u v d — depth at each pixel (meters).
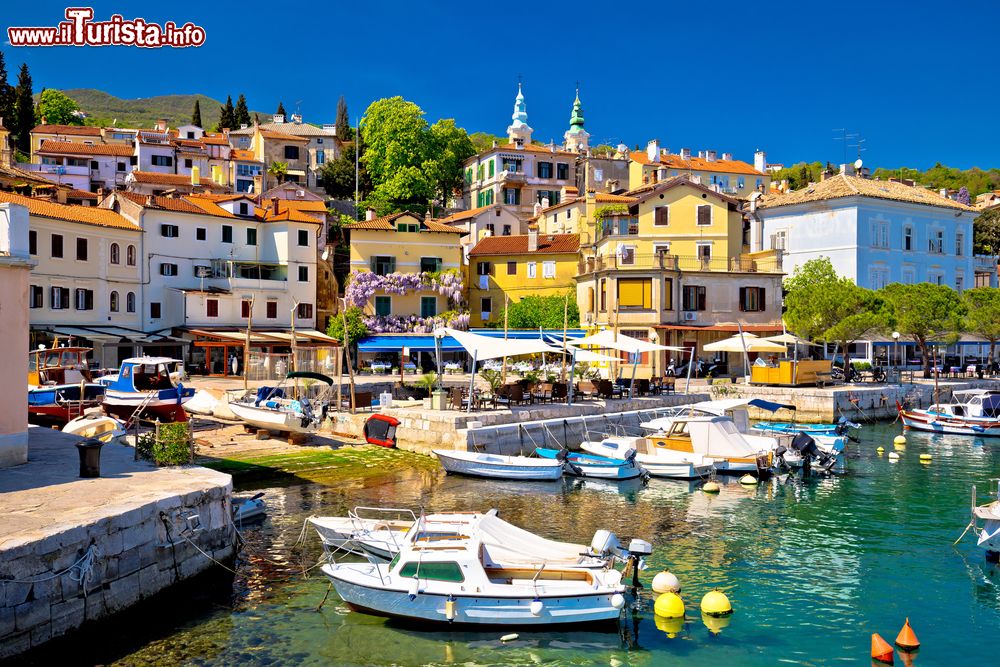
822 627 17.12
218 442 35.44
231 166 99.69
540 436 36.94
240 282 64.06
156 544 16.47
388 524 20.38
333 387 43.41
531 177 102.50
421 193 95.75
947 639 16.59
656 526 24.81
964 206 76.19
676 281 59.44
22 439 20.53
